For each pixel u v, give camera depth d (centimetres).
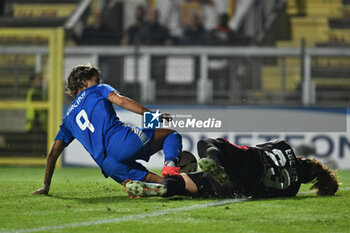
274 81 4288
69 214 1259
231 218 1201
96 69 1584
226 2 5669
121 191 1805
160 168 3756
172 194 1454
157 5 5744
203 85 4081
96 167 3819
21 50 4088
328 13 5594
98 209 1338
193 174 1504
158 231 1049
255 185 1482
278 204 1419
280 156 1529
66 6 5925
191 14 5691
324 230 1070
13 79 4378
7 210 1324
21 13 5909
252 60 4131
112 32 5097
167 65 4397
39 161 4044
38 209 1343
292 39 5478
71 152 3838
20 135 4069
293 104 3969
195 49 4166
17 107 4050
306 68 4084
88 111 1508
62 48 3981
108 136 1484
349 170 3722
